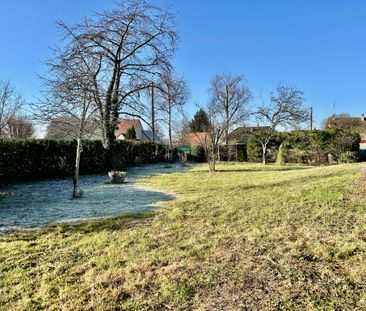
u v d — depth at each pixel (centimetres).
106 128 1494
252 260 342
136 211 650
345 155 2055
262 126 2681
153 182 1225
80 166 1595
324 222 449
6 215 648
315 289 273
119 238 458
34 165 1366
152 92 1844
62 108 949
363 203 525
